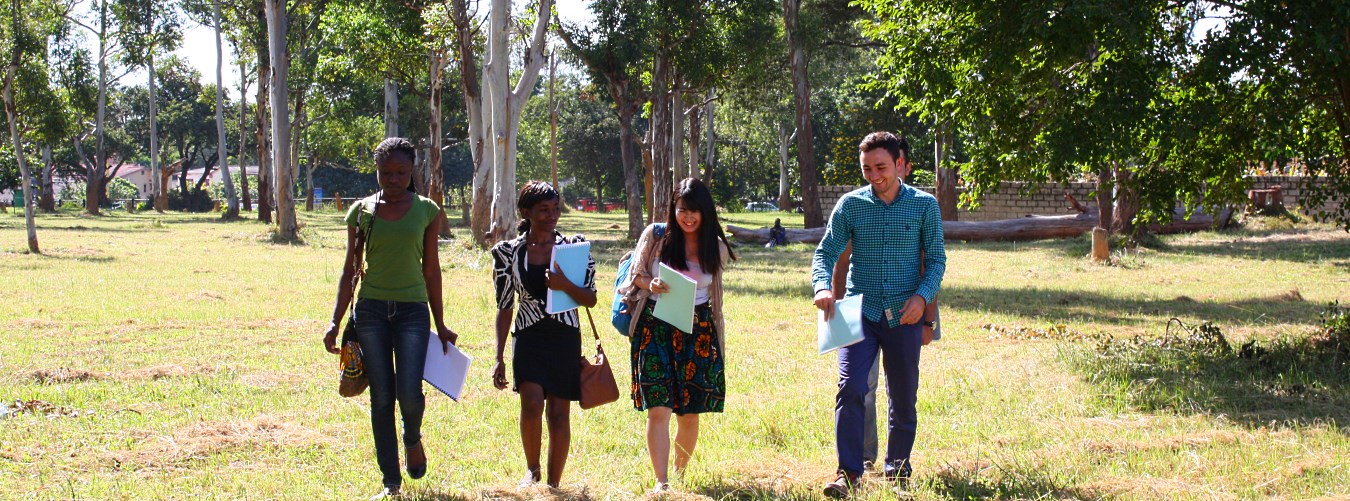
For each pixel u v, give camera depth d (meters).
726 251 5.56
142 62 45.62
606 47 32.34
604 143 73.75
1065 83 9.59
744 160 78.81
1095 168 9.44
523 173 75.75
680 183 5.50
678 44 32.94
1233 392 8.10
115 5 44.38
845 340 5.35
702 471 5.92
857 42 39.88
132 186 90.31
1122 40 8.77
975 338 11.62
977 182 10.30
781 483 5.62
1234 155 10.13
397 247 5.23
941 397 8.06
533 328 5.46
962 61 9.94
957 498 5.36
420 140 54.47
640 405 5.47
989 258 24.61
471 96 27.05
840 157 53.56
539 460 5.66
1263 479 5.64
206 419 7.25
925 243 5.61
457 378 5.43
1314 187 10.44
